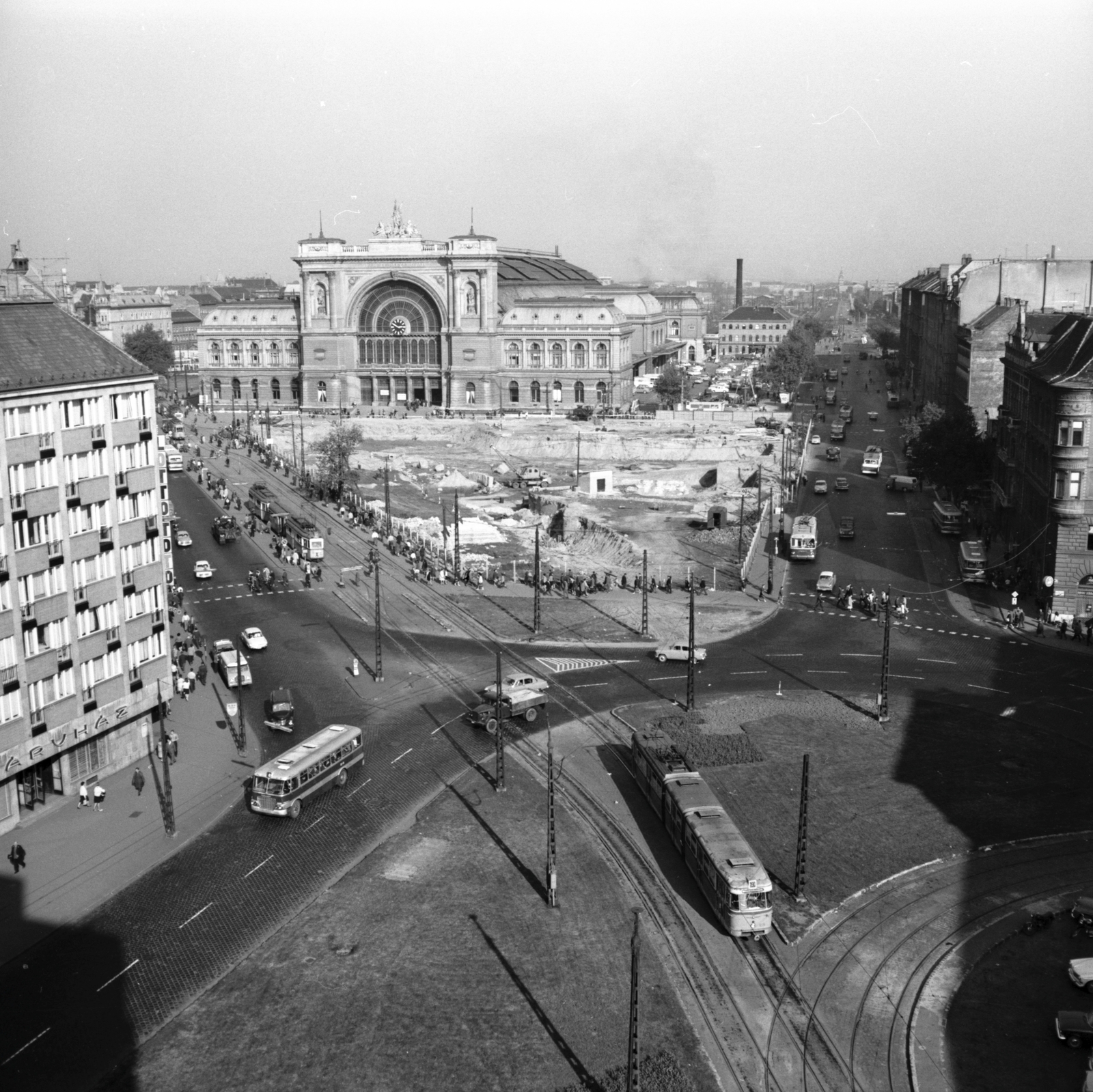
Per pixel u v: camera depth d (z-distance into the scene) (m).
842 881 67.25
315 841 72.44
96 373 80.44
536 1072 50.84
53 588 76.88
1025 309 170.25
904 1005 55.78
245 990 56.75
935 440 171.00
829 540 157.25
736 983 57.50
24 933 61.84
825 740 88.00
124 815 76.44
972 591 130.88
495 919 63.19
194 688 100.44
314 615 122.19
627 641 113.56
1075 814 75.56
